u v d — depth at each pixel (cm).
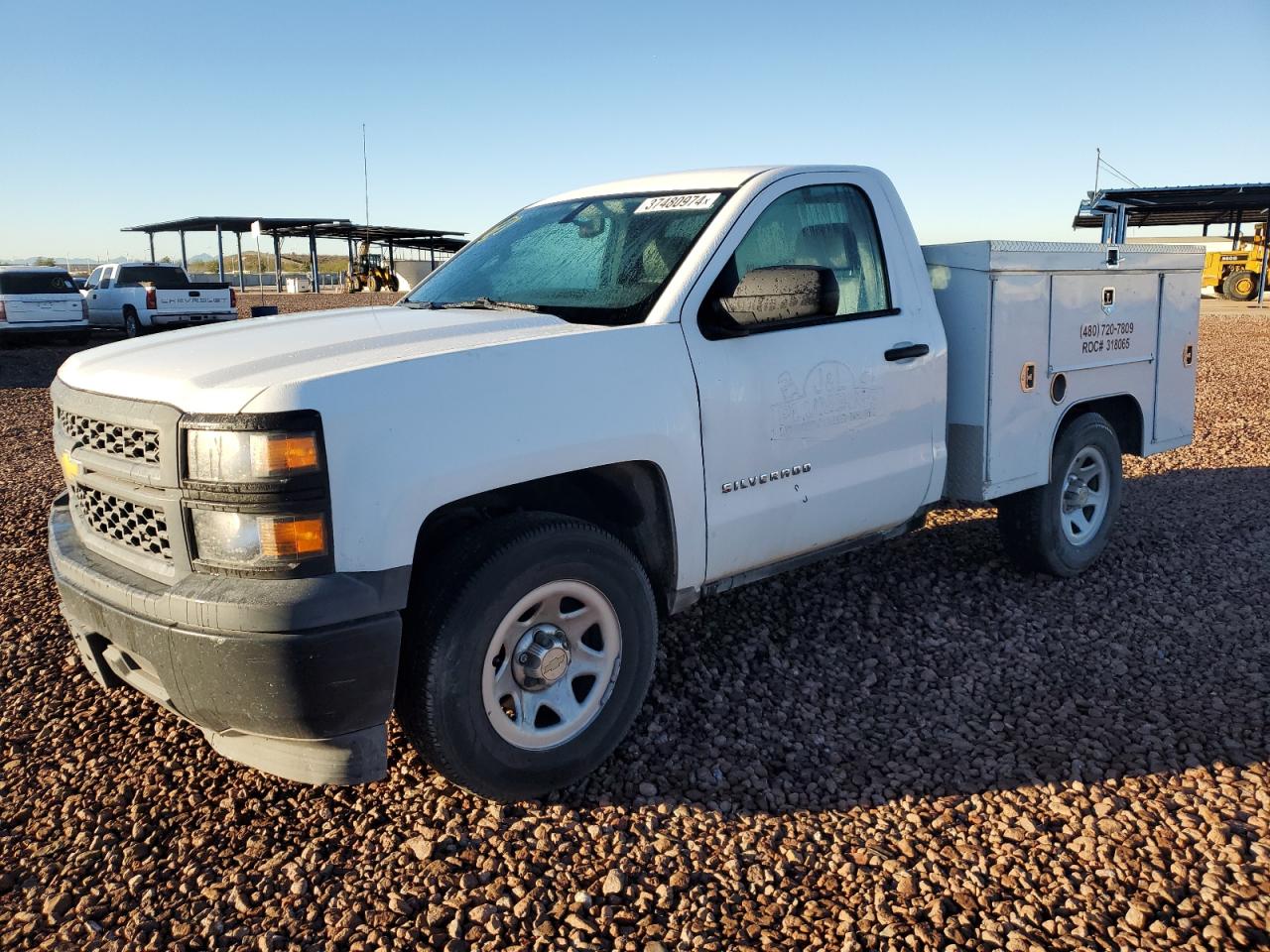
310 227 4162
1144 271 547
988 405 456
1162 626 467
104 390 317
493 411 300
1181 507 680
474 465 294
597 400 325
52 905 277
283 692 270
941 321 451
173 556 285
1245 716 376
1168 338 575
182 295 2298
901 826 310
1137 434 578
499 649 310
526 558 307
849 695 401
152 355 333
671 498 348
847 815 317
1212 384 1328
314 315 398
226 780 342
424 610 296
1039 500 506
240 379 285
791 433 385
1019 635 458
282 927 268
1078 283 498
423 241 3494
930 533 620
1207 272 4034
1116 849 293
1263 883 276
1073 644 448
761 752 358
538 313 373
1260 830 300
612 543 334
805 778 339
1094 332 517
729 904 274
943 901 272
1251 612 482
